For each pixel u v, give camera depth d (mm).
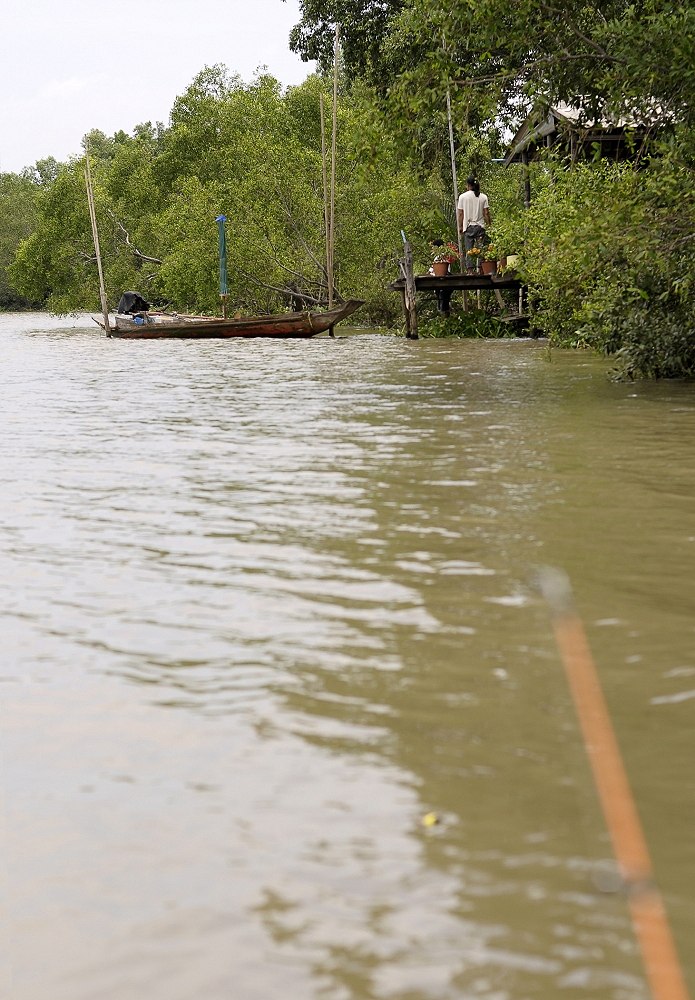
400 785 3977
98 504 9242
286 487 9906
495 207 41000
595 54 16719
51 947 3051
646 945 2326
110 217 68750
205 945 3037
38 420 15492
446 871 3367
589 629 5695
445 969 2887
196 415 15898
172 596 6480
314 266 50094
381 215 47562
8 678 5191
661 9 16578
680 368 19750
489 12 16312
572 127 18922
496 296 39250
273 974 2895
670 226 16375
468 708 4695
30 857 3529
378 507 8906
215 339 42594
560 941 2984
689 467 10555
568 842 3527
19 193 133625
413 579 6723
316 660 5332
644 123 17250
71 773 4152
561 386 18875
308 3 47875
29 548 7719
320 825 3688
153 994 2842
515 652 5383
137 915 3188
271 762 4203
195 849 3551
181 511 8883
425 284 34500
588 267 17438
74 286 70750
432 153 42312
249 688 4988
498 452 11711
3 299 124375
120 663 5363
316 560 7227
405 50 41375
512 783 3971
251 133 52875
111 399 18750
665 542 7559
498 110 17406
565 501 9008
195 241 53188
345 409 16297
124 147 73000
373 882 3320
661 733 4371
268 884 3326
